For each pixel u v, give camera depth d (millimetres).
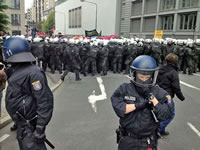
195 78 10078
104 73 10453
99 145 3430
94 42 10125
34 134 1989
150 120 1890
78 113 4910
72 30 64312
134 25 33844
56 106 5418
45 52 10125
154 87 2016
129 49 10641
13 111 2039
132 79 1965
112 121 4457
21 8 45969
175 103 5945
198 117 4836
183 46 11305
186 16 24703
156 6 28516
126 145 1953
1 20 27219
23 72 1996
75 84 8227
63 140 3578
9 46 2023
